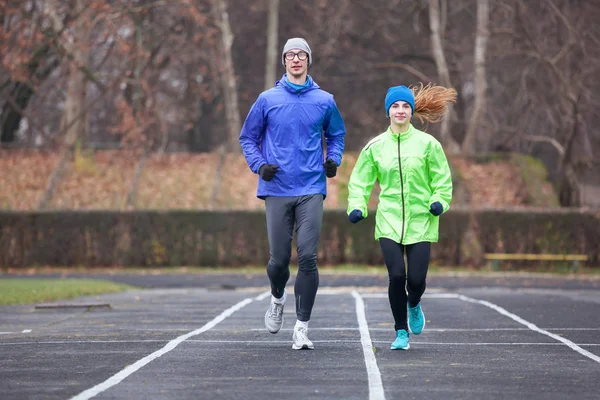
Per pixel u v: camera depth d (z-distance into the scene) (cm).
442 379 1341
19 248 6253
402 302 1703
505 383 1306
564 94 7112
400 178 1703
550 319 2441
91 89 9956
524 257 6009
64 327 2266
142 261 6262
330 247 6197
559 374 1396
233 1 9688
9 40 6988
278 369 1445
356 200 1745
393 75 9700
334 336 1964
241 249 6231
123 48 7025
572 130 7250
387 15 9262
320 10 8931
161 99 9656
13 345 1834
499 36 8006
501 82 9006
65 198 7344
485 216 6066
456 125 8956
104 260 6259
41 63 7850
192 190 7575
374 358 1580
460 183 7569
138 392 1231
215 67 8244
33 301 3219
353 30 9531
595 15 7919
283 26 9988
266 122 1772
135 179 7619
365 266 6172
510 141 8188
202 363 1519
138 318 2530
